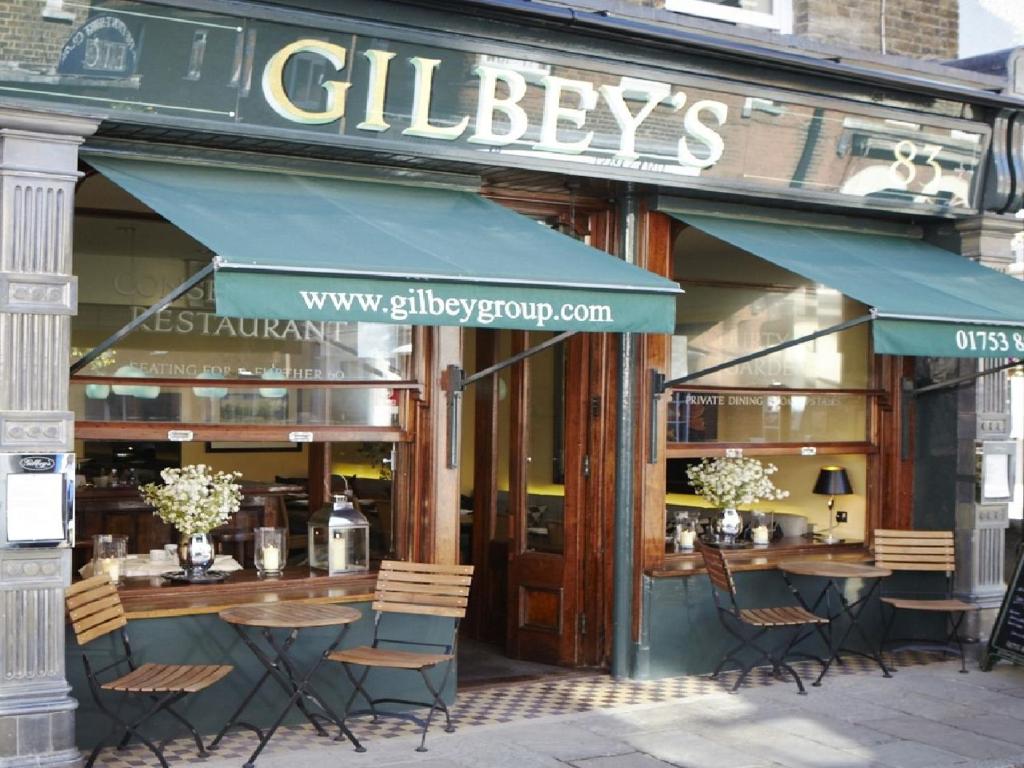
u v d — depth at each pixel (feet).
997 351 28.04
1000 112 33.09
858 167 31.50
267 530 26.48
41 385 21.43
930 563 32.94
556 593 31.22
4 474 21.12
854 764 23.59
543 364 31.81
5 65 21.09
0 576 21.16
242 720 24.77
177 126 22.95
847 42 33.32
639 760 23.62
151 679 22.20
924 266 31.91
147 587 24.75
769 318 33.12
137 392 25.08
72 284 21.65
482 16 25.25
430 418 27.14
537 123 26.73
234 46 23.11
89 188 25.18
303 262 20.58
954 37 35.65
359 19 24.13
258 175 25.17
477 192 27.84
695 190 29.84
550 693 28.63
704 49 27.86
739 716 26.89
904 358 34.35
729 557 31.78
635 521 30.07
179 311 25.61
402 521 27.40
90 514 29.68
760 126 29.71
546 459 31.81
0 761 20.99
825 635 31.17
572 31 26.35
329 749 23.88
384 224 24.23
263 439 25.94
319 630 25.54
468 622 34.55
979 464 33.32
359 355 27.02
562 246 25.39
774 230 31.48
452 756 23.62
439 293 21.67
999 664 32.22
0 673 21.17
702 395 31.94
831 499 34.94
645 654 29.84
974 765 23.63
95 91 21.98
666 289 23.85
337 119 24.54
